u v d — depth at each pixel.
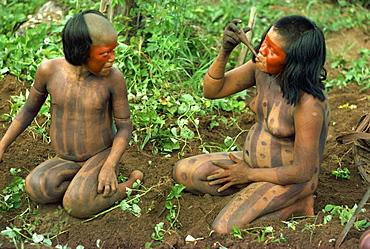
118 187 3.46
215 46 6.07
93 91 3.21
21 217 3.26
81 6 6.07
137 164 4.06
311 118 3.09
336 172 4.18
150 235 3.20
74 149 3.35
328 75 6.26
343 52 6.88
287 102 3.15
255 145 3.39
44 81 3.24
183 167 3.65
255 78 3.40
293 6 7.98
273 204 3.28
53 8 6.21
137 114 4.43
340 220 3.31
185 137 4.46
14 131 3.37
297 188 3.33
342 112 5.32
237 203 3.27
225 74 3.52
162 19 5.13
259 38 6.59
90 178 3.26
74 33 2.94
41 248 2.88
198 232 3.17
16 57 5.07
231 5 7.58
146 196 3.58
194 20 6.48
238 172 3.43
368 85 5.85
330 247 2.98
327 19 7.66
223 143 4.59
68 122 3.28
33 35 5.30
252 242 3.02
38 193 3.22
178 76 5.13
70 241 3.10
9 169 3.82
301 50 2.96
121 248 3.08
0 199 3.44
